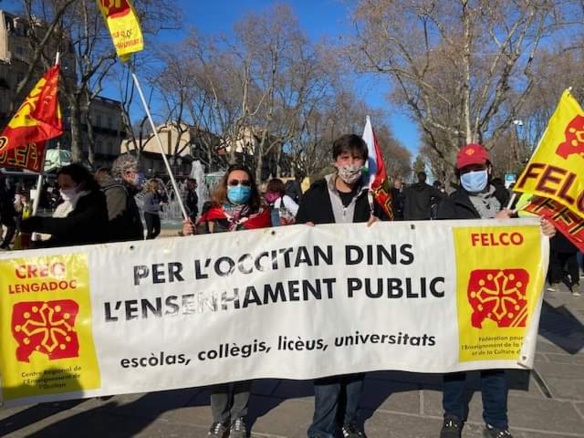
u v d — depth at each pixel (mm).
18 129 4223
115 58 24281
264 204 3799
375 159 4449
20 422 3703
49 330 3150
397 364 3336
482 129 19172
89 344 3176
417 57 19500
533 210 3416
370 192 3498
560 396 4164
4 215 9812
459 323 3350
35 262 3137
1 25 47875
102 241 4027
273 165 65188
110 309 3182
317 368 3238
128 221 4301
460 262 3348
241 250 3246
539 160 3322
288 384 4422
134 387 3209
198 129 46250
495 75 18969
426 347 3340
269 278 3246
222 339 3227
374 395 4172
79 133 23375
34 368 3143
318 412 3289
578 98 21344
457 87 20484
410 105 21281
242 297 3236
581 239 3301
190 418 3768
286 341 3250
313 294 3258
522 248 3379
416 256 3322
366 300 3305
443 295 3342
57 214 4105
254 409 3934
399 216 13586
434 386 4355
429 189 9453
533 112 34062
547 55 19609
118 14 3738
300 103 42906
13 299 3119
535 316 3355
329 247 3281
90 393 3184
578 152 3254
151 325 3197
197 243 3227
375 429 3607
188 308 3219
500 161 51969
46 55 21453
